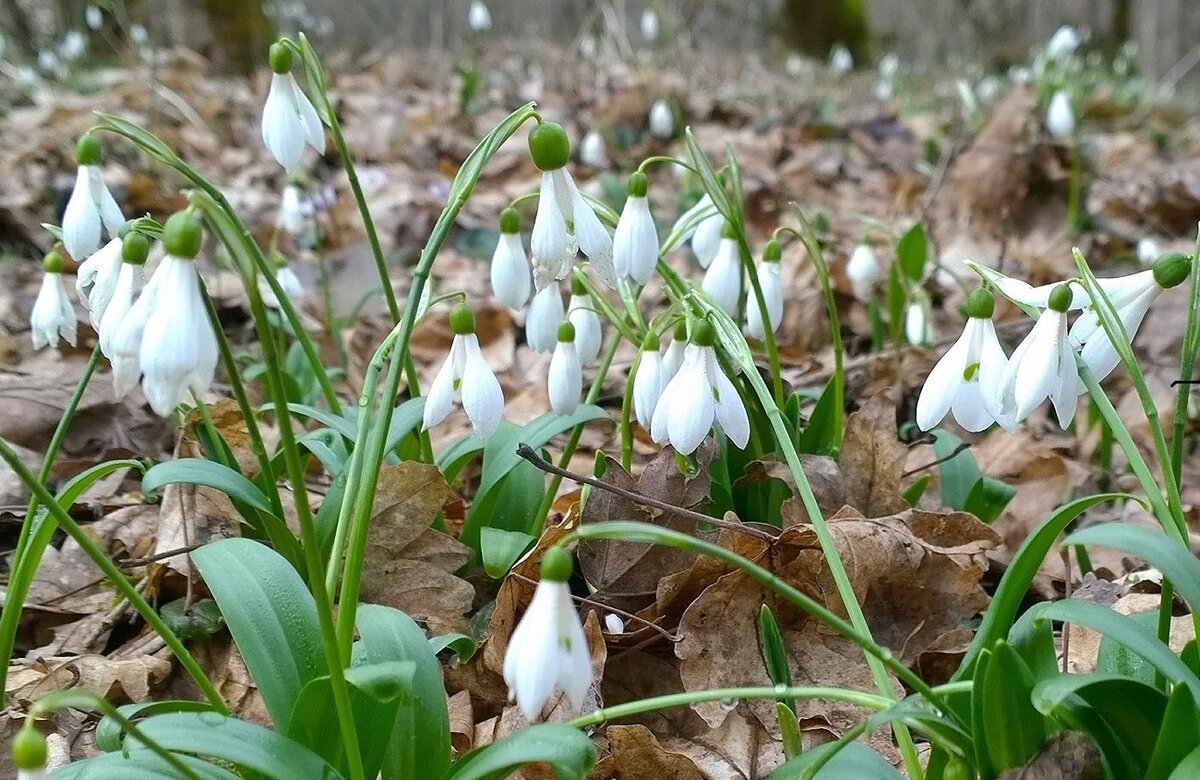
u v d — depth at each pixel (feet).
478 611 0.77
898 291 1.21
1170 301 1.51
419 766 0.51
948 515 0.79
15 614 0.62
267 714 0.71
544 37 5.14
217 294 1.42
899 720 0.49
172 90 2.81
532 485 0.80
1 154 1.95
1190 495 1.09
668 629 0.74
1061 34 2.41
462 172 0.57
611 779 0.63
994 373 0.55
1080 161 2.05
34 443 1.03
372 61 4.12
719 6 5.70
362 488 0.54
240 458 0.90
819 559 0.72
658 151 2.72
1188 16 5.72
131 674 0.71
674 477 0.76
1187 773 0.42
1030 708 0.48
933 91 4.25
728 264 0.83
